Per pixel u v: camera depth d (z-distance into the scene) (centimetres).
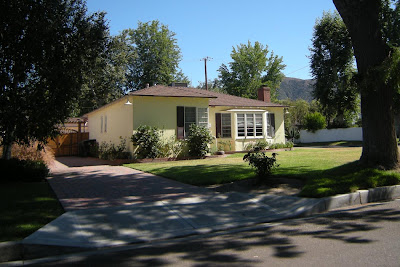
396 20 1995
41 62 959
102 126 2314
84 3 1056
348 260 400
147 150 1634
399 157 906
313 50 3469
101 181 1027
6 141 973
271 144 2208
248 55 4744
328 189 738
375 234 499
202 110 1827
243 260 417
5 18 903
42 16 952
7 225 529
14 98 934
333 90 3384
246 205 704
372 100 915
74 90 1017
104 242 498
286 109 2472
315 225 570
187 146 1769
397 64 811
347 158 1459
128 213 630
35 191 832
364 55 905
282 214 646
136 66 4241
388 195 784
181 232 548
